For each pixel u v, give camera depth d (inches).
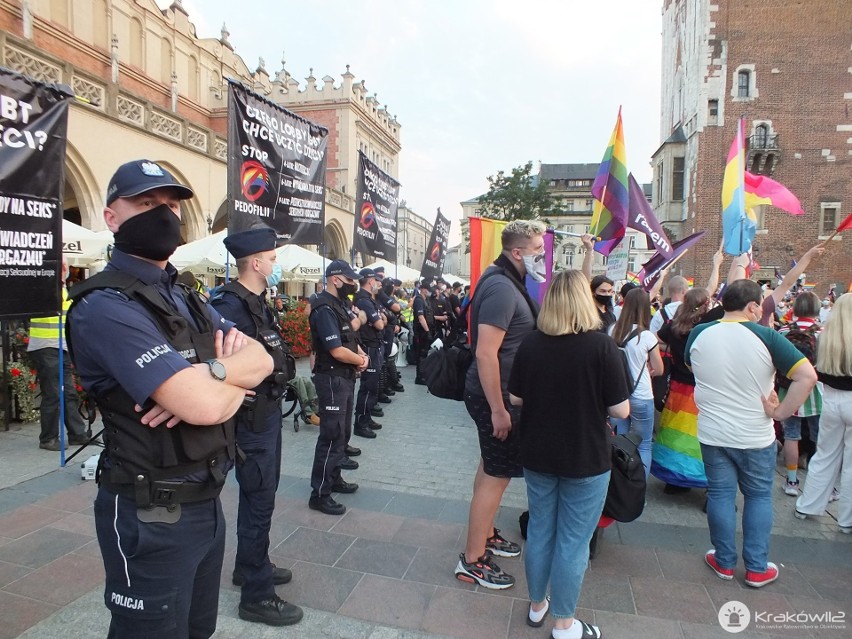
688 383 176.2
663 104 1275.8
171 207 64.8
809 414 181.5
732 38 998.4
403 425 272.5
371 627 107.7
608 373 96.7
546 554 105.8
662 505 174.1
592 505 100.4
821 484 160.4
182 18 900.6
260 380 67.6
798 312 198.8
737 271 225.3
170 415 60.4
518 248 121.6
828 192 983.6
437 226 537.0
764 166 999.6
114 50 666.8
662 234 244.8
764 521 123.5
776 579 128.3
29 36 581.9
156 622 63.2
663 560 137.2
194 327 70.5
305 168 224.1
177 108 895.7
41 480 176.9
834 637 106.8
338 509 159.8
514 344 118.3
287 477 190.2
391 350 350.3
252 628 106.6
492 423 115.4
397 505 167.9
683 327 174.4
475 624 109.4
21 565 125.8
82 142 484.1
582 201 2519.7
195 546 65.9
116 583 63.7
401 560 133.8
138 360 57.7
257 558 108.3
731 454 125.4
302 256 517.0
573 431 97.8
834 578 129.5
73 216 694.5
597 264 1685.5
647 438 172.4
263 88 1199.6
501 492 122.8
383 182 344.5
